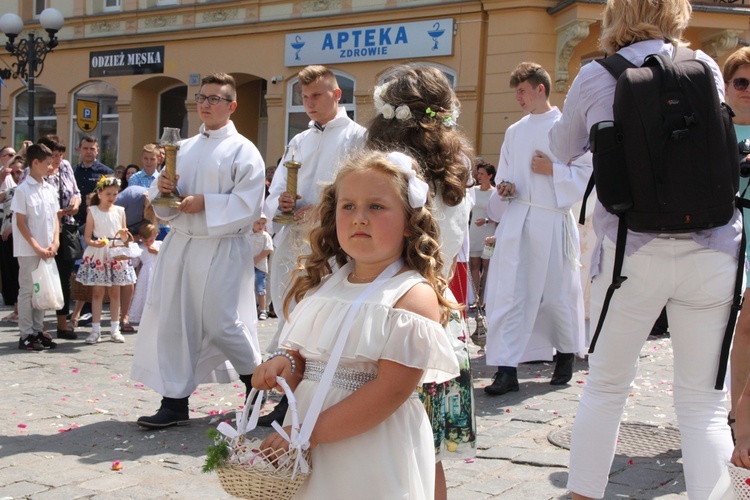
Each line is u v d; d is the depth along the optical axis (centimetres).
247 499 219
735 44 1380
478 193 1111
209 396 591
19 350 771
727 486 225
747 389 236
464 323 320
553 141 338
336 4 1647
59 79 2131
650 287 300
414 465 230
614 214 299
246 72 1797
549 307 614
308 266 256
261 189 523
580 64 1461
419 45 1534
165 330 511
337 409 222
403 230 241
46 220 770
